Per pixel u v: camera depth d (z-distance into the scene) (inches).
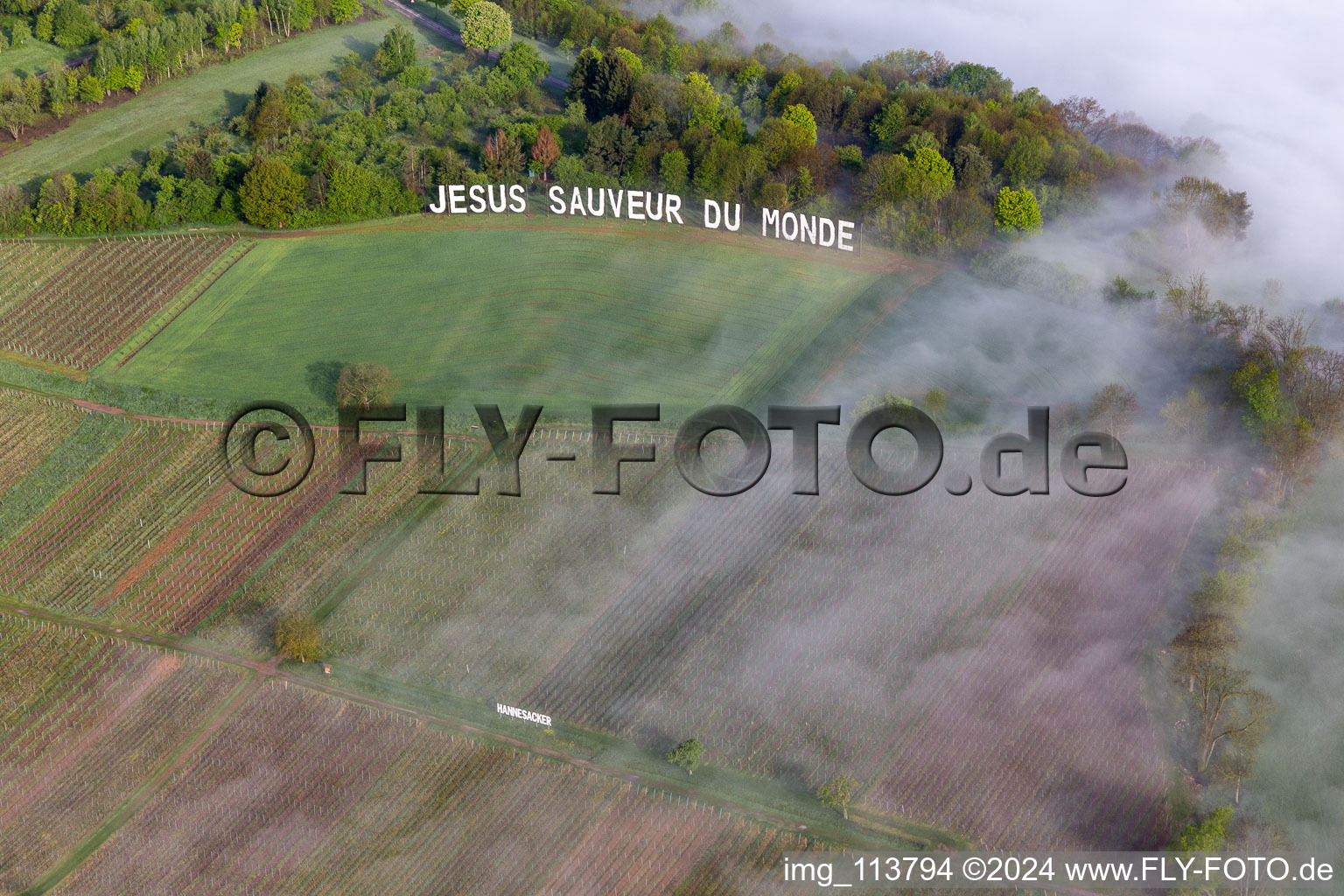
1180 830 4667.8
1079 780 4872.0
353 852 4635.8
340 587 5748.0
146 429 6638.8
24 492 6294.3
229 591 5738.2
